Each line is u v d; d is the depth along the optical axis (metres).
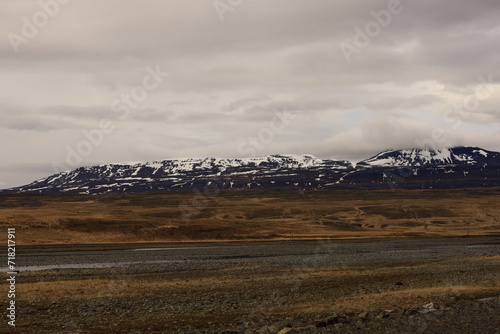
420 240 97.31
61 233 88.69
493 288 30.05
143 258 58.34
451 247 78.75
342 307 24.36
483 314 21.52
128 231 95.69
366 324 19.95
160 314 23.47
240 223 117.62
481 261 53.09
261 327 20.28
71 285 33.78
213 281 36.09
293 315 22.78
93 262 53.22
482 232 135.12
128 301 27.20
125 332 19.72
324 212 197.38
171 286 33.38
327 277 38.19
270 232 110.56
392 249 73.69
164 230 98.69
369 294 28.78
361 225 166.12
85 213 105.06
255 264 50.59
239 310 24.38
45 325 20.98
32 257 58.22
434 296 26.94
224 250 71.94
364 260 55.06
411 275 39.03
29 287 32.31
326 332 18.69
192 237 98.75
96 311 24.22
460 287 30.78
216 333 19.30
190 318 22.47
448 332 18.75
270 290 31.36
